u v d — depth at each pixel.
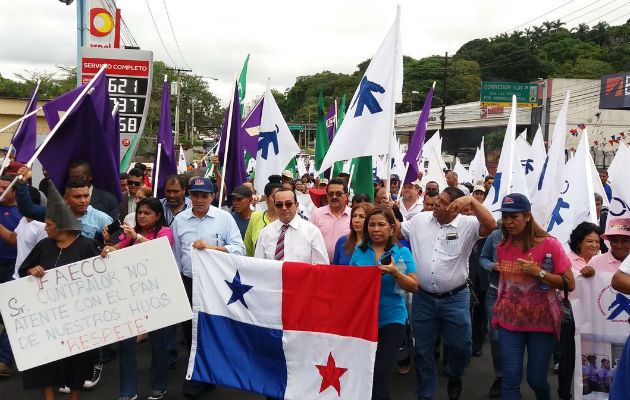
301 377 5.14
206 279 5.54
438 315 5.61
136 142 13.73
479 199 9.71
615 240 5.19
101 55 13.64
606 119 42.09
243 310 5.39
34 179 10.86
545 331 4.99
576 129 41.22
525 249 5.02
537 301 5.00
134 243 5.59
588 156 6.85
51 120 6.09
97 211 6.01
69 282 5.08
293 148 9.30
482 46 75.38
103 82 6.37
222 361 5.40
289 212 5.78
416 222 5.81
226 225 6.10
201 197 5.97
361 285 4.94
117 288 5.15
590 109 42.44
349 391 4.94
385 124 6.73
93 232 5.92
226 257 5.49
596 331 5.29
